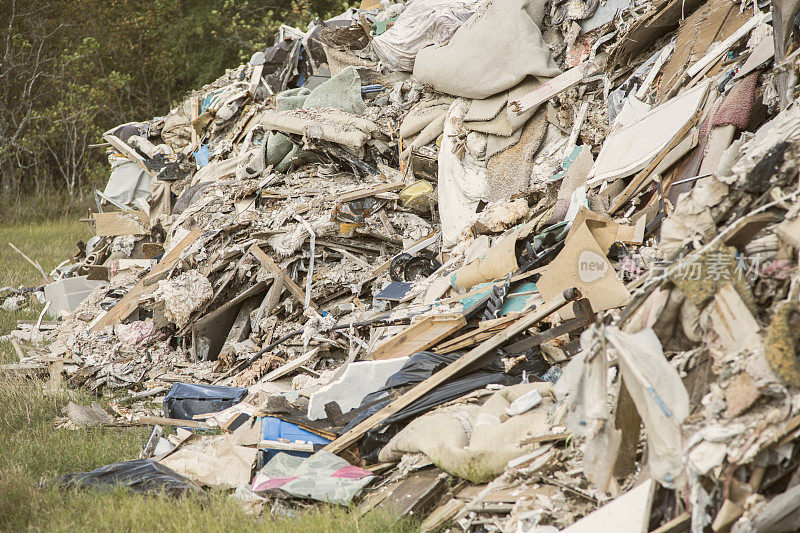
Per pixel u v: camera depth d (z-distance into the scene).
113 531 5.76
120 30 40.25
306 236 11.61
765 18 9.09
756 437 4.20
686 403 4.49
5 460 7.65
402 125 13.70
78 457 7.80
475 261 9.32
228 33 42.00
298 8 39.59
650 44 11.50
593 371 4.80
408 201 12.42
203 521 5.91
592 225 7.73
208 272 11.41
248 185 13.79
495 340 7.24
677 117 8.98
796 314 4.34
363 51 16.91
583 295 7.36
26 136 35.72
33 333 13.27
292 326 10.91
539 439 5.70
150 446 7.98
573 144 11.19
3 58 36.75
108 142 19.94
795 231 4.73
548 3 12.73
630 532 4.49
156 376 10.84
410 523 5.61
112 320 12.45
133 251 17.95
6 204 34.62
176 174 17.47
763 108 8.11
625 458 5.02
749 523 4.02
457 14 14.20
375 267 11.78
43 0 38.84
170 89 43.59
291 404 7.80
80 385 10.81
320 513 5.92
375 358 8.43
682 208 5.32
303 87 16.22
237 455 7.32
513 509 5.25
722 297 4.70
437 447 6.07
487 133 12.25
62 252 23.00
